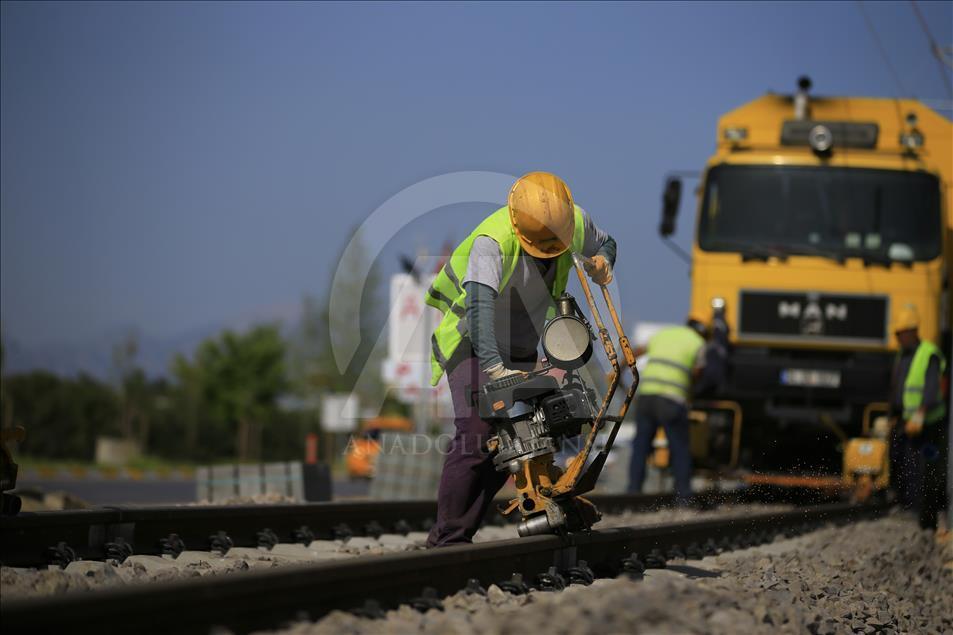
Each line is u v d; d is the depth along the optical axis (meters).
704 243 54.78
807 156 54.97
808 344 53.50
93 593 12.87
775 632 17.36
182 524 25.27
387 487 61.81
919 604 28.17
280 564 23.98
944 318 55.12
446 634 15.43
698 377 49.69
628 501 47.81
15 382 195.12
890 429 49.34
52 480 117.81
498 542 20.91
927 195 54.19
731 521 36.38
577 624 15.06
